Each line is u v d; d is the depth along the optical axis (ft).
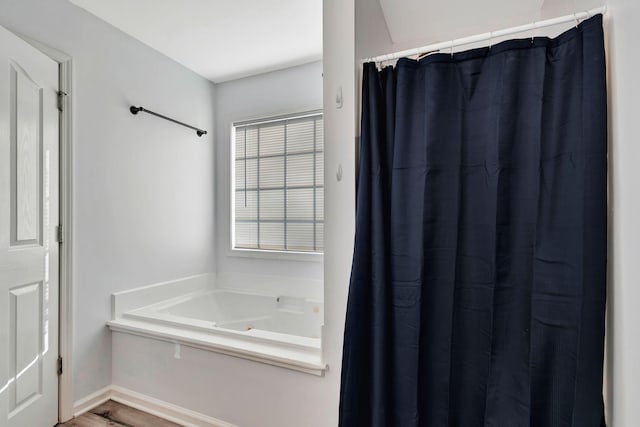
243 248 9.68
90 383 6.32
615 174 3.13
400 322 4.08
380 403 4.02
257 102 9.34
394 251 4.14
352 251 4.56
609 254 3.22
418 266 3.98
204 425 5.67
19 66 4.97
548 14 4.89
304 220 8.89
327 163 4.75
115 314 6.84
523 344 3.62
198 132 9.23
